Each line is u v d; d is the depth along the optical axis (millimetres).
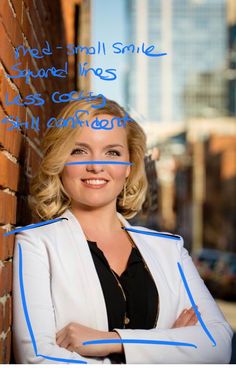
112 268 2678
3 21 2277
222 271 21703
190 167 43125
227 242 50344
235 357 8812
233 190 50844
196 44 196500
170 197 26125
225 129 50281
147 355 2434
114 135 2730
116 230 2805
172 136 43031
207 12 197375
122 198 3053
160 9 197375
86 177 2695
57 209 2768
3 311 2373
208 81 133125
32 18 3250
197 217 41812
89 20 8273
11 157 2592
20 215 2906
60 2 5355
